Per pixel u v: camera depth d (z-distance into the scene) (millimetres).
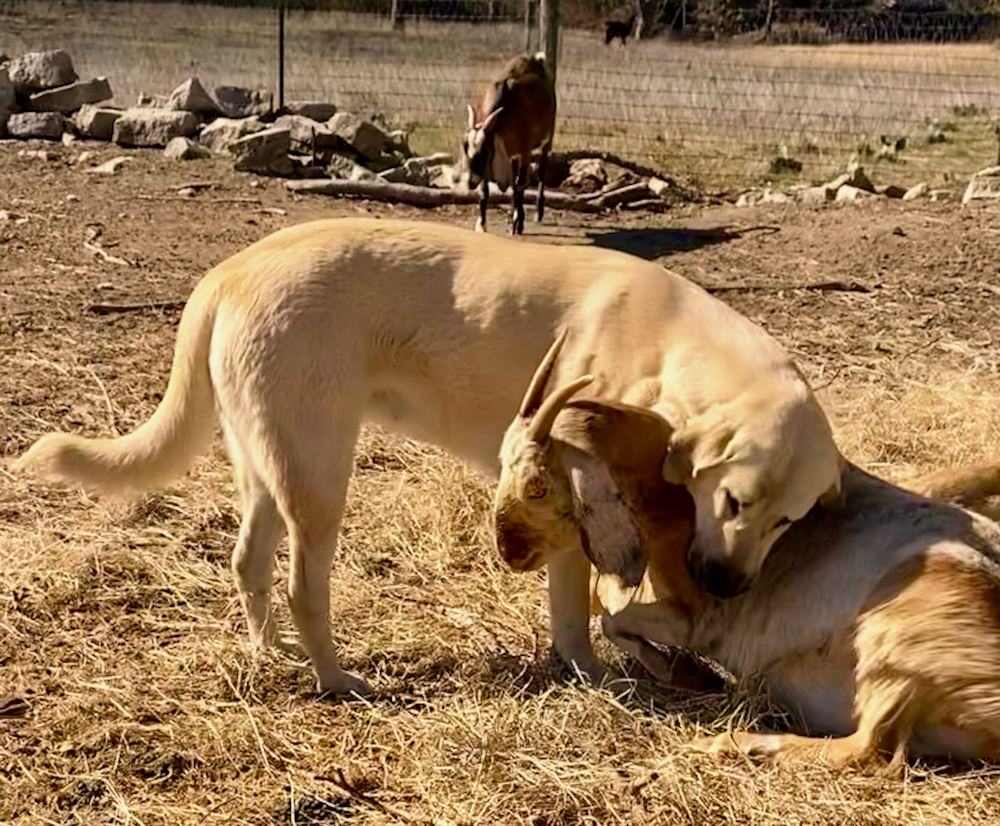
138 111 14008
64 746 3904
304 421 4000
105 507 5484
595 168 13617
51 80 14625
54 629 4574
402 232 4172
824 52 29375
